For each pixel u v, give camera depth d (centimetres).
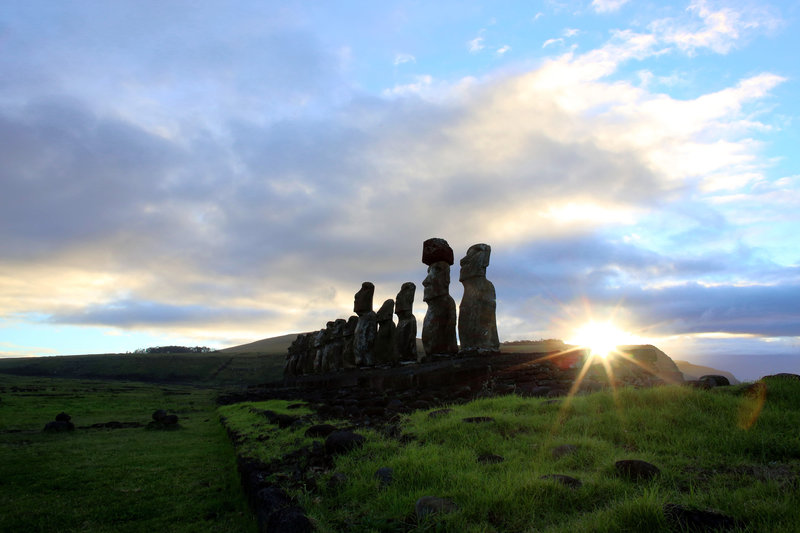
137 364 7875
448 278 1552
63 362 8262
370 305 2198
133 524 543
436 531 351
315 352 3078
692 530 312
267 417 1088
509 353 1362
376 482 462
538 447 544
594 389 890
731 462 462
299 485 489
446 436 601
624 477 432
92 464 865
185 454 964
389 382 1537
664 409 630
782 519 314
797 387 681
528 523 361
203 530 515
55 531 529
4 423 1582
